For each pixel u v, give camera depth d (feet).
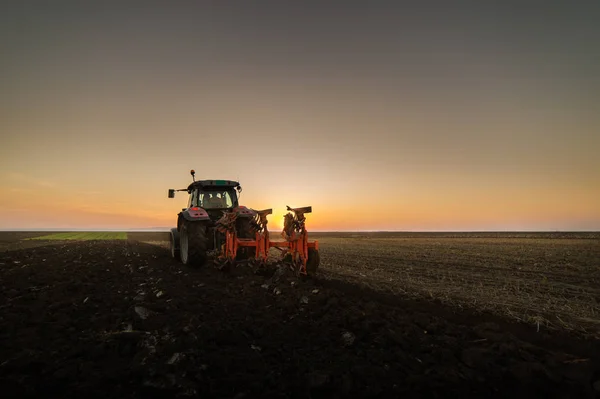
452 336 12.07
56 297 17.37
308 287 20.22
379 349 10.58
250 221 30.94
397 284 20.88
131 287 20.53
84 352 9.95
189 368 8.82
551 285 20.48
